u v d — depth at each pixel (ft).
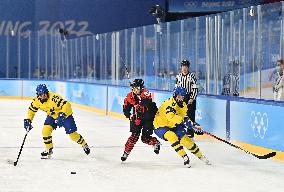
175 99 51.62
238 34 140.05
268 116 58.08
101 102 121.90
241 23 140.97
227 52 133.18
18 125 94.48
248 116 62.34
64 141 71.97
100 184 44.32
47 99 55.83
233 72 129.08
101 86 121.49
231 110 66.64
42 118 107.76
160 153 61.67
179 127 52.95
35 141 72.28
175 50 157.28
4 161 55.72
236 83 109.91
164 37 157.38
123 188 42.78
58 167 52.34
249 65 133.59
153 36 161.27
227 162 55.47
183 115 52.29
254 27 132.36
